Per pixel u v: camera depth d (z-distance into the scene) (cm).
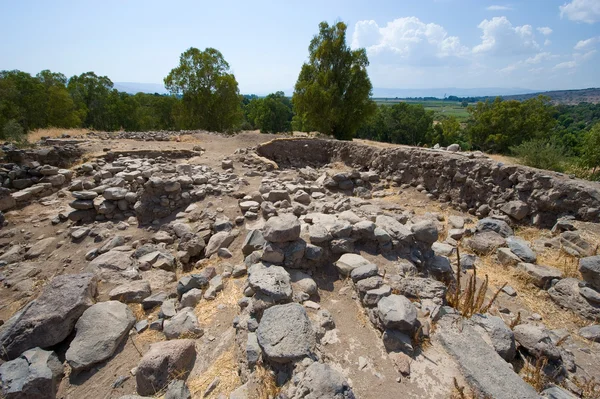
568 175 709
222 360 316
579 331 399
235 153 1312
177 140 1552
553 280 471
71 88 3209
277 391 256
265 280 366
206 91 2542
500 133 2866
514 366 322
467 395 264
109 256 528
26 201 823
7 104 2228
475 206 820
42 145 1181
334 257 467
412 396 263
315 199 827
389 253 473
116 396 296
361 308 373
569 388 300
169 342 324
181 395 271
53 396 293
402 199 953
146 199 737
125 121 3550
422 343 317
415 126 4216
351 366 290
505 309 426
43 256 617
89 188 866
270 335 288
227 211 728
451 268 489
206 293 432
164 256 557
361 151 1296
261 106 4459
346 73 1914
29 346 337
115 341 346
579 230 579
